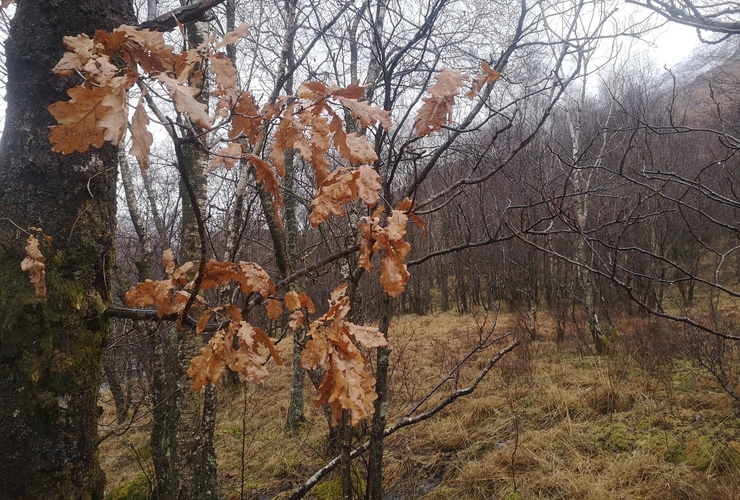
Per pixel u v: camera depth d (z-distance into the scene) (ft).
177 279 3.32
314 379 6.25
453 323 40.19
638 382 20.40
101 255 4.00
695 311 30.30
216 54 2.78
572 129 29.40
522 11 6.49
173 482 7.69
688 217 35.17
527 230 6.58
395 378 20.66
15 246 3.62
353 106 2.99
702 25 6.47
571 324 33.27
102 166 4.06
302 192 16.52
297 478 16.10
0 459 3.39
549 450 16.53
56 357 3.58
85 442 3.76
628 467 14.64
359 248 3.35
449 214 23.50
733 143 9.93
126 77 2.08
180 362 7.86
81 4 3.88
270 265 19.04
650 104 29.73
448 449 18.12
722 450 14.11
